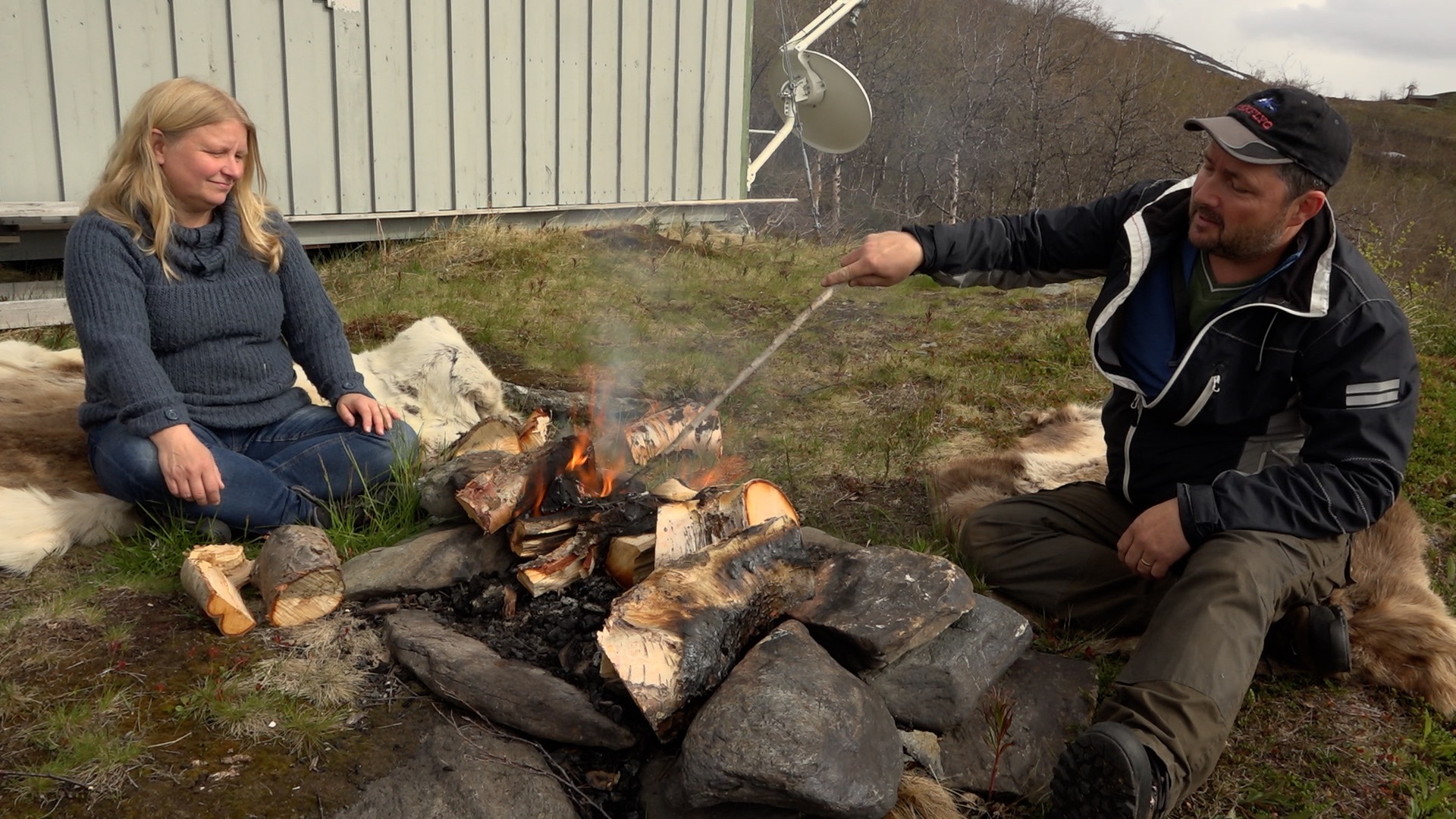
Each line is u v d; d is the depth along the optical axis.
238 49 6.94
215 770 2.17
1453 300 8.98
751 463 4.08
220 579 2.71
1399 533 3.07
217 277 3.13
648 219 9.84
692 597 2.31
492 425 3.47
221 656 2.55
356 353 4.64
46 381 3.81
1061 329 6.33
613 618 2.24
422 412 4.11
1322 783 2.40
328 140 7.53
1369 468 2.43
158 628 2.67
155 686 2.40
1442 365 5.89
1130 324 2.81
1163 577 2.60
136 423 2.89
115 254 2.95
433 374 4.15
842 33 24.98
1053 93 25.11
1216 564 2.30
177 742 2.24
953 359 5.73
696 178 10.34
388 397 4.09
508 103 8.59
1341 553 2.54
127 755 2.16
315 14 7.29
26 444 3.35
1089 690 2.56
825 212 23.89
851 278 2.99
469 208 8.49
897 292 7.72
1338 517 2.42
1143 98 26.05
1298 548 2.41
